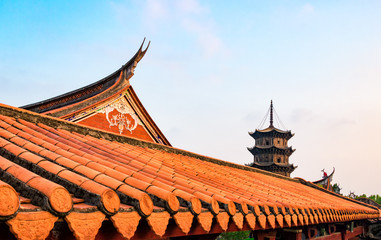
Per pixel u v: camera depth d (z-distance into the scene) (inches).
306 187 657.6
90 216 85.8
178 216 114.6
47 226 75.8
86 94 466.3
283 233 304.5
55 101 486.0
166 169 228.7
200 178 243.9
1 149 135.4
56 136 205.5
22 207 73.9
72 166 131.6
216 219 134.9
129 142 303.9
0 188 68.1
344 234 504.7
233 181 302.0
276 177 609.3
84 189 99.2
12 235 78.0
